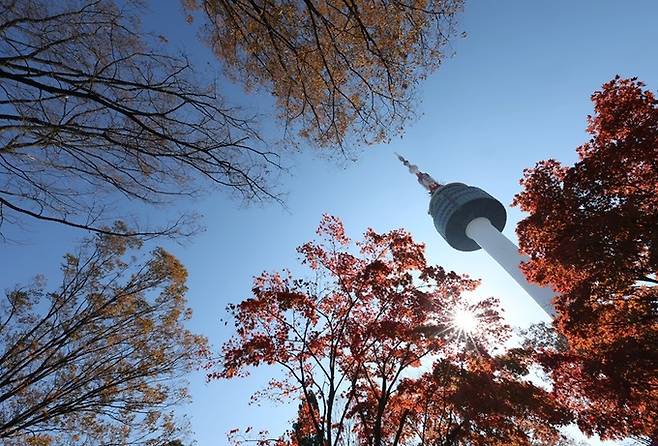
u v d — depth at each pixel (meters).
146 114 5.32
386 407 13.59
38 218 5.32
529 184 13.62
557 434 13.31
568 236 12.12
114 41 5.70
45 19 5.12
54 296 13.16
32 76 4.86
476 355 13.70
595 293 11.89
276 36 6.10
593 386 12.16
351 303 13.13
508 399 12.21
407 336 12.38
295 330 12.29
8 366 11.88
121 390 12.88
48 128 5.06
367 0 6.32
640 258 11.00
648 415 11.83
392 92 6.82
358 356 12.20
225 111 6.12
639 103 11.48
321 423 11.21
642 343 11.06
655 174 11.23
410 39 6.41
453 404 12.69
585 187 12.15
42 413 11.52
